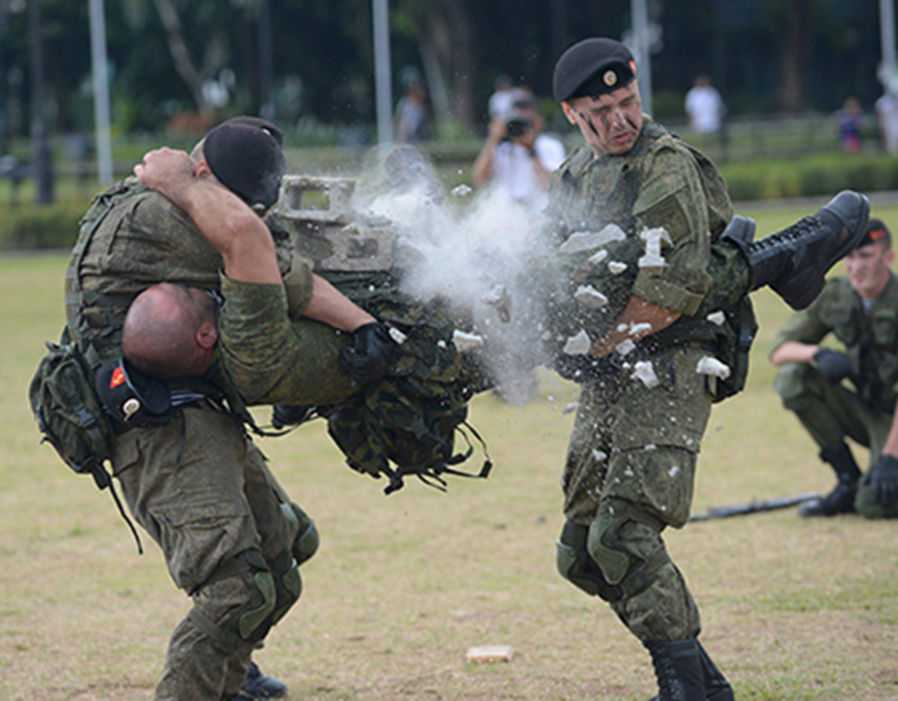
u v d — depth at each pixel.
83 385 7.50
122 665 9.93
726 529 13.27
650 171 7.93
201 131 87.44
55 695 9.34
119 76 107.25
